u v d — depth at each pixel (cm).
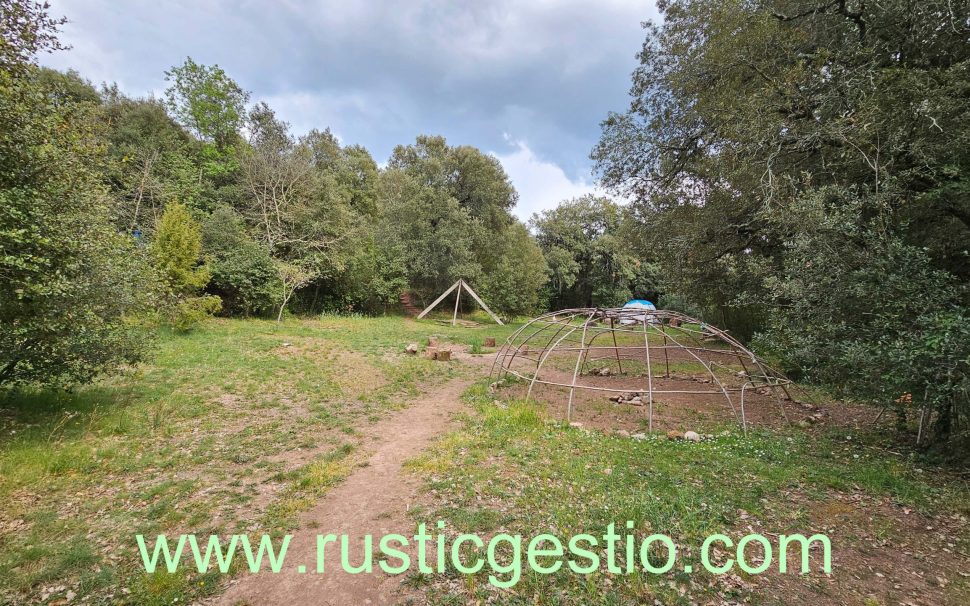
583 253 4338
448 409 816
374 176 3509
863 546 379
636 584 312
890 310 520
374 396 880
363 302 2644
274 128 2583
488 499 444
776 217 715
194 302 1352
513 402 855
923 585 329
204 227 1861
